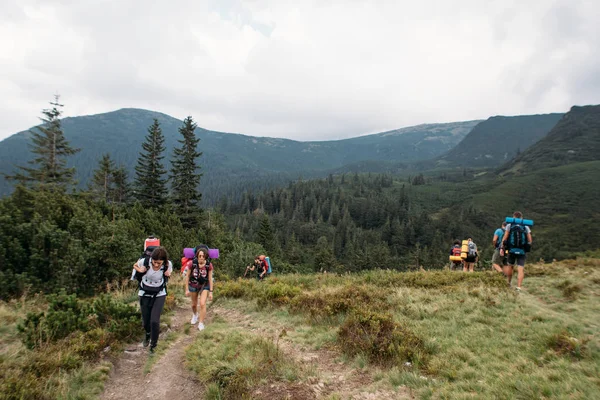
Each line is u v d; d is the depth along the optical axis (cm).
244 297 971
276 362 500
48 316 596
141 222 2052
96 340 577
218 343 602
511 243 847
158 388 474
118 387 479
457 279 996
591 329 548
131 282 1130
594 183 18138
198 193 4509
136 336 654
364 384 439
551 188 19262
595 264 1137
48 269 1084
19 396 396
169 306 858
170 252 1809
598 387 374
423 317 689
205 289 711
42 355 503
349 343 545
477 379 420
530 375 411
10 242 1061
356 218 19112
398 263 8569
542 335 536
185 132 4472
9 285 958
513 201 18250
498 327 589
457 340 541
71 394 428
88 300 870
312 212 18200
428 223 15362
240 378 450
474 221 16138
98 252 1095
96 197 3959
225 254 2648
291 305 815
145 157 4453
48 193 1623
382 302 775
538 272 1035
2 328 662
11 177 3491
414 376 433
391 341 529
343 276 1247
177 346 624
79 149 3912
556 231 12650
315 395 416
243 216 17338
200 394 453
